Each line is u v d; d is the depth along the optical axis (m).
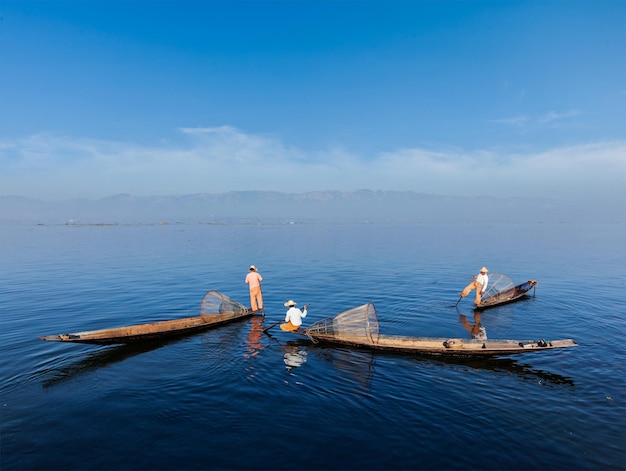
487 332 16.47
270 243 68.31
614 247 57.81
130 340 14.65
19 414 9.45
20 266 36.41
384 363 13.00
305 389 10.96
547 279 29.53
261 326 17.66
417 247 58.78
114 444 8.28
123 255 47.00
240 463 7.70
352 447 8.22
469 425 9.05
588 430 8.86
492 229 132.38
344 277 30.30
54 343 14.70
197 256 46.09
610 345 14.48
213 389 10.93
